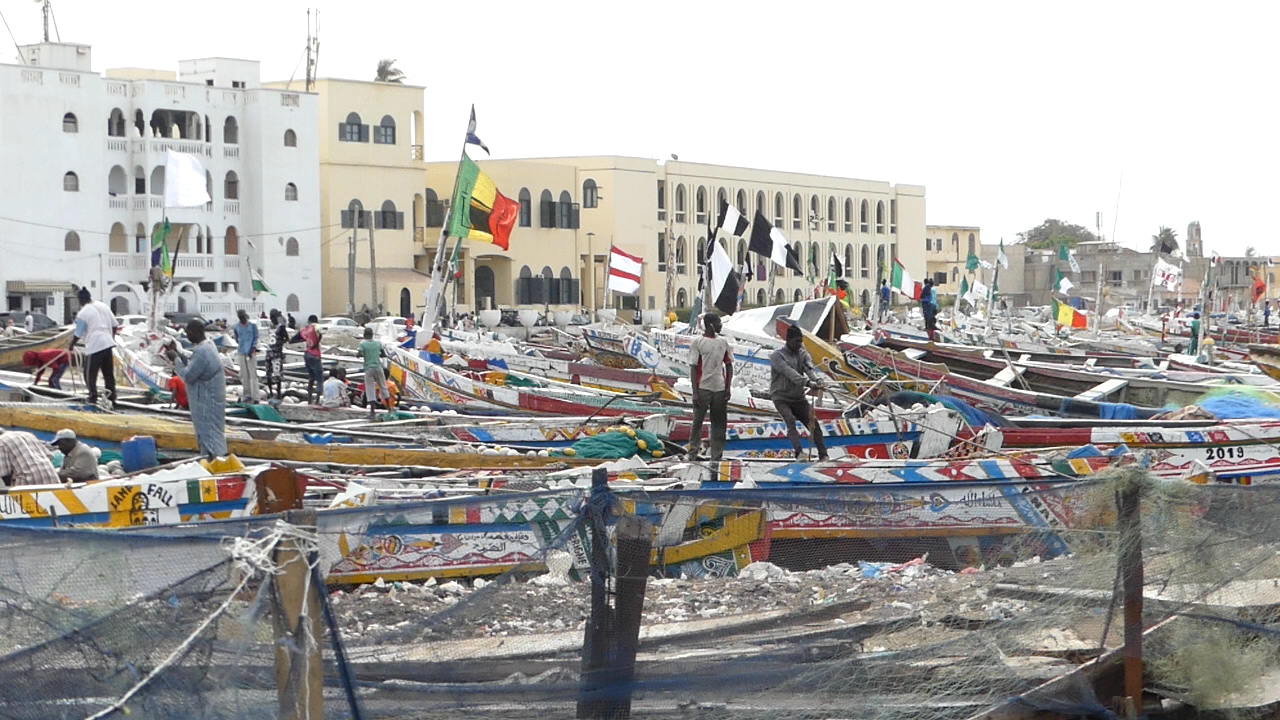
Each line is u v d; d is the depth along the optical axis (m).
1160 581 10.29
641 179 104.44
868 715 9.57
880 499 10.46
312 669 7.97
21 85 73.81
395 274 90.12
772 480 17.09
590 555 9.25
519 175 97.00
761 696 9.41
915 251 132.25
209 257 80.31
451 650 8.94
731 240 112.00
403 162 91.25
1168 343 68.94
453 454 19.47
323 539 8.48
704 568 10.87
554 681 8.99
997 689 9.86
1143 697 10.35
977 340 60.03
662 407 27.45
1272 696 10.62
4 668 8.05
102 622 8.02
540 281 98.69
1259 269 121.94
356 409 26.70
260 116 82.12
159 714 7.89
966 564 10.68
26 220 74.06
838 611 10.12
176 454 19.86
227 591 7.93
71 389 30.03
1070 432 21.20
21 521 13.44
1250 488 10.48
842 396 25.53
